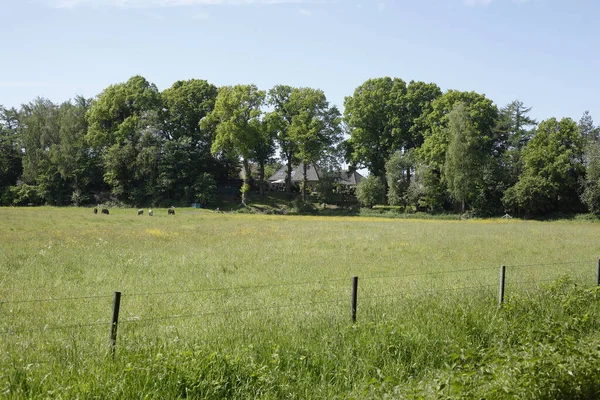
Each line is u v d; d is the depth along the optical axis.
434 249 26.09
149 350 7.18
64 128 84.19
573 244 29.58
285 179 103.38
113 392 6.11
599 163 67.50
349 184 100.31
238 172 99.12
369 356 7.93
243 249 24.52
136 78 89.06
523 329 9.36
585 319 9.76
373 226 46.31
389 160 81.81
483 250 25.75
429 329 9.12
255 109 83.50
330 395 6.77
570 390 6.58
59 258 19.53
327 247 26.48
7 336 8.55
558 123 74.00
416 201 77.62
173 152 84.06
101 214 59.25
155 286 14.55
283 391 6.76
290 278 16.34
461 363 7.25
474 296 11.65
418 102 86.69
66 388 6.03
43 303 11.80
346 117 90.31
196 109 90.81
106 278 15.70
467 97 81.94
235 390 6.63
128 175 84.69
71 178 86.31
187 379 6.56
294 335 8.27
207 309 11.20
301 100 88.12
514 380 6.69
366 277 16.61
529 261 21.50
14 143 93.38
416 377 7.64
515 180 76.62
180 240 28.58
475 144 72.38
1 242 24.55
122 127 83.06
